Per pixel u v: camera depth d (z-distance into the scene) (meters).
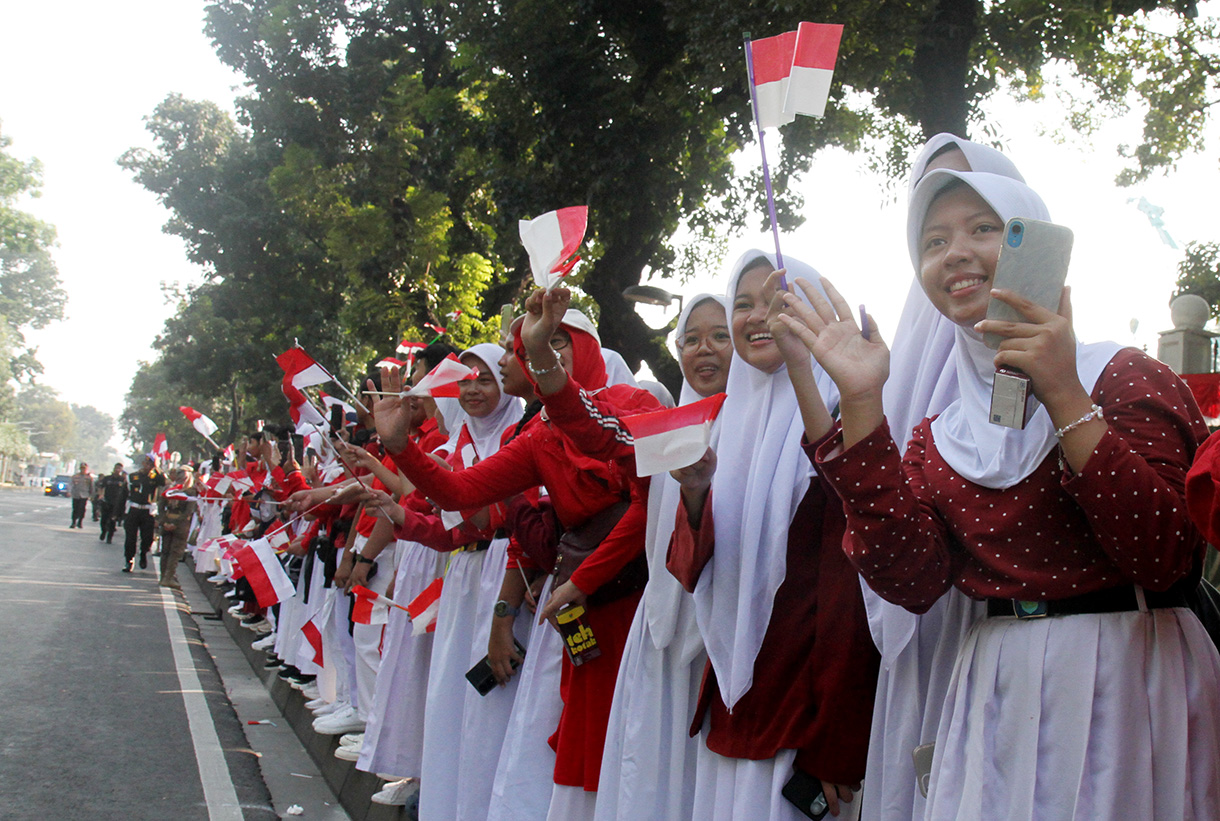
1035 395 1.63
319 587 6.68
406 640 4.62
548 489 3.27
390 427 3.19
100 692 7.02
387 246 14.34
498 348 4.36
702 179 13.35
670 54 11.48
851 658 2.22
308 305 23.45
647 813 2.62
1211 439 1.58
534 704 3.32
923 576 1.83
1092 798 1.66
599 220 11.89
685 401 2.94
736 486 2.46
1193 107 11.80
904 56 10.66
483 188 14.73
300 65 15.93
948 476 1.90
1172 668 1.71
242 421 34.28
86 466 31.91
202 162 25.00
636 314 13.14
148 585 15.04
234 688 7.91
